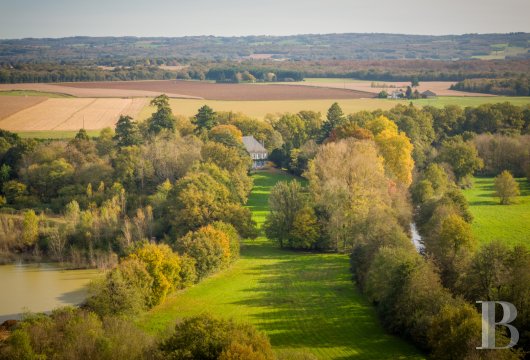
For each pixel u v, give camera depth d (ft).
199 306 329.72
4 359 233.76
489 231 463.42
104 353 230.48
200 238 388.37
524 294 261.03
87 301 326.24
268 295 346.74
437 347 236.02
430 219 433.07
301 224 449.89
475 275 286.25
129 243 427.33
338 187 458.50
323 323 300.40
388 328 285.84
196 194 453.58
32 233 465.88
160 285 329.11
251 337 226.99
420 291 277.64
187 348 219.61
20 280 400.88
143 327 295.69
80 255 443.32
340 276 382.22
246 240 482.69
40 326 255.70
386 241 355.56
